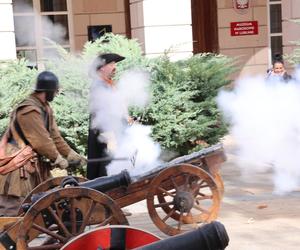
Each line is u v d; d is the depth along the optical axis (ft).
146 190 22.24
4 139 21.97
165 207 23.48
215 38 55.52
